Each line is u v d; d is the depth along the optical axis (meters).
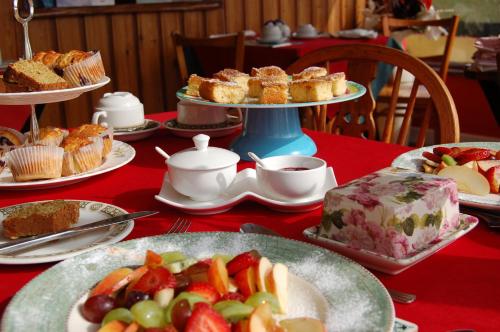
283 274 0.61
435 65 4.13
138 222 0.90
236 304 0.55
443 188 0.78
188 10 3.84
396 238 0.71
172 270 0.63
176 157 0.96
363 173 1.10
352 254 0.73
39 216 0.83
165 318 0.54
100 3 3.39
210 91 1.20
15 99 1.07
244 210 0.94
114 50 3.54
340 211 0.76
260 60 3.41
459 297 0.65
